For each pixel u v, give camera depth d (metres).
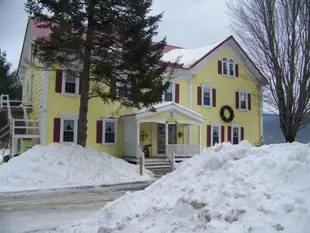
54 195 11.50
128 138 20.41
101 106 20.34
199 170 6.31
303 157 5.50
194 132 24.08
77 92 19.66
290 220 4.07
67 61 16.19
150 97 15.89
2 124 24.98
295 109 17.41
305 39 17.23
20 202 10.10
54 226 7.04
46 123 18.47
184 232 4.46
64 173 14.32
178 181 6.32
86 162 15.52
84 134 16.69
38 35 19.91
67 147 15.95
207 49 26.28
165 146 21.31
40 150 15.34
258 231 3.94
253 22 19.12
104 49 16.34
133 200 6.24
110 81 16.84
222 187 5.16
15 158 15.06
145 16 16.06
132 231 4.91
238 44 27.12
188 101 23.94
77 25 15.13
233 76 26.97
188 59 25.30
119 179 15.09
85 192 12.23
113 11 15.30
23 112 21.55
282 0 18.00
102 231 5.20
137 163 19.08
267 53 18.27
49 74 18.81
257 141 27.72
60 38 15.00
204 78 25.03
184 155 21.03
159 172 18.25
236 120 26.67
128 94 16.12
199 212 4.74
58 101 19.00
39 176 13.69
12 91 34.81
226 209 4.55
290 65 17.53
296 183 4.93
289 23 17.77
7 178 13.34
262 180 5.19
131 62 15.55
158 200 5.76
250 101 27.84
